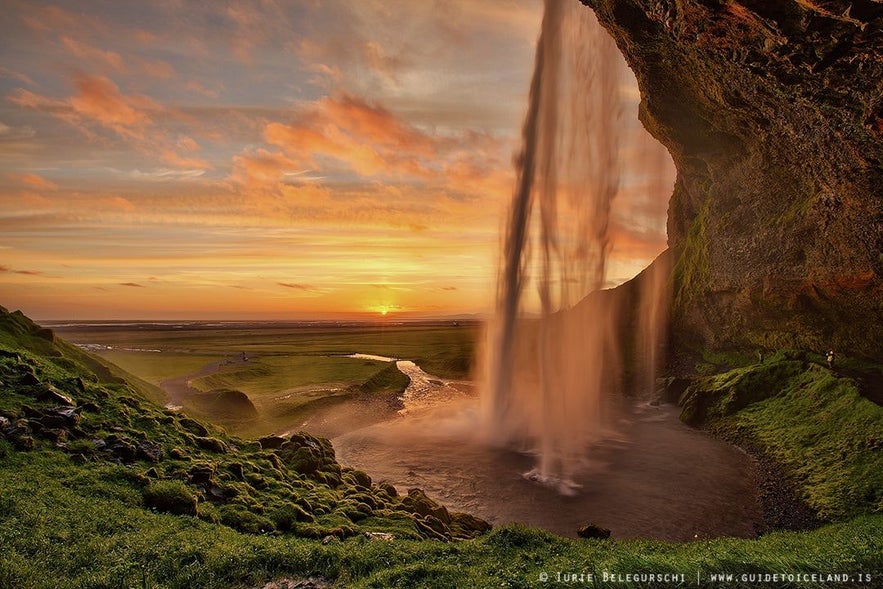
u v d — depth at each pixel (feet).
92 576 41.16
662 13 85.61
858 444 115.96
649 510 103.09
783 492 111.55
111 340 563.07
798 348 202.08
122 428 76.43
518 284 205.67
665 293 289.74
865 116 77.10
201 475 68.90
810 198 175.52
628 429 168.35
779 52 71.87
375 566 51.93
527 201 210.18
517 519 98.84
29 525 47.29
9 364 83.41
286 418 171.32
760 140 169.27
